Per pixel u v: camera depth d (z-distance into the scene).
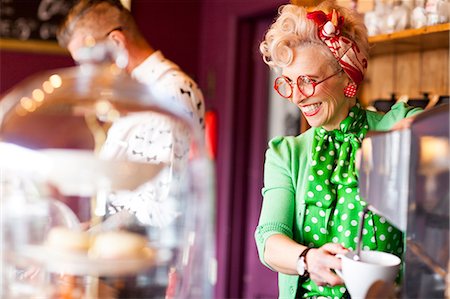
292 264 1.62
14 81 4.84
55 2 4.89
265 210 1.85
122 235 1.42
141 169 1.42
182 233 1.60
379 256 1.52
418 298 1.34
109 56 1.75
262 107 4.81
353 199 1.78
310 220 1.82
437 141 1.30
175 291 1.49
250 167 4.93
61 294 1.40
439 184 1.30
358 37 1.83
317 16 1.77
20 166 1.46
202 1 5.33
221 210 4.99
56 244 1.37
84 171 1.40
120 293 1.42
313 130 1.92
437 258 1.31
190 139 2.02
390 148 1.35
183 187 1.70
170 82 2.45
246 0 4.73
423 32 2.47
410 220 1.33
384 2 2.73
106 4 2.43
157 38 5.23
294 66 1.80
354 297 1.42
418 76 2.96
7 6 4.80
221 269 4.97
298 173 1.87
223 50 5.02
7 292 1.40
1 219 1.46
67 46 2.47
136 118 1.94
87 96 1.74
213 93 5.14
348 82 1.82
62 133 1.92
